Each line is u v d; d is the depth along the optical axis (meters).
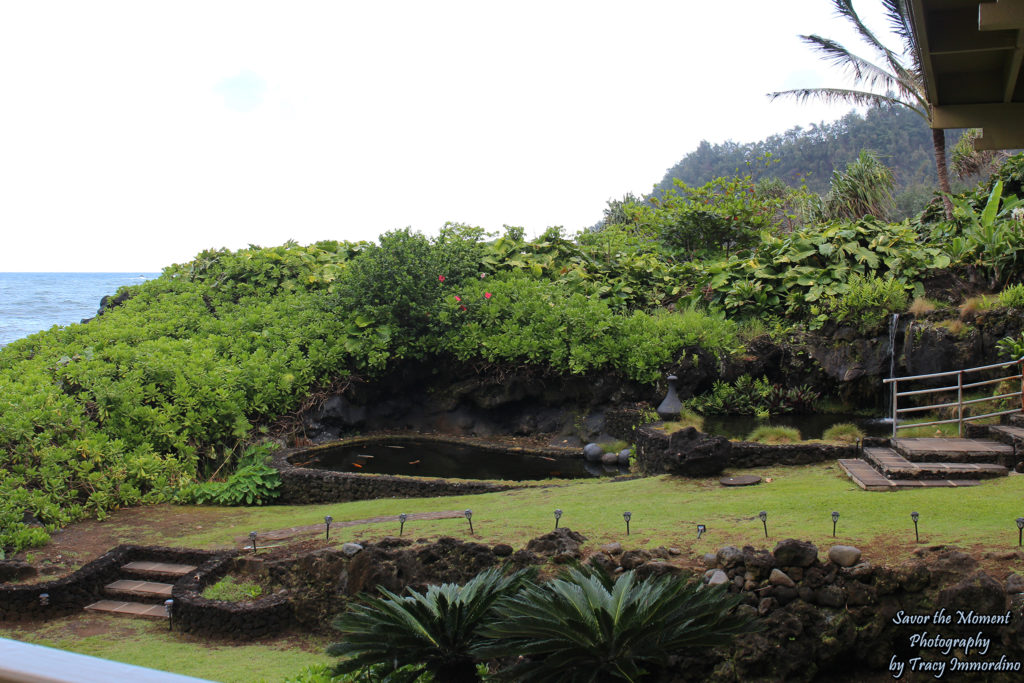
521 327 16.66
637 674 5.23
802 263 17.75
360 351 16.34
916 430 13.02
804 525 7.66
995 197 17.20
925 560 6.14
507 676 5.35
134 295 20.09
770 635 6.01
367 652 5.80
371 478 12.48
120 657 7.28
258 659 7.19
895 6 19.30
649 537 7.71
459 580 7.61
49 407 12.90
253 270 20.16
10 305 84.50
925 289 16.41
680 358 15.78
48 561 9.67
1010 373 13.91
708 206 21.27
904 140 71.50
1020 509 7.62
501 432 16.80
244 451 14.22
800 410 15.94
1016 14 6.24
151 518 11.66
